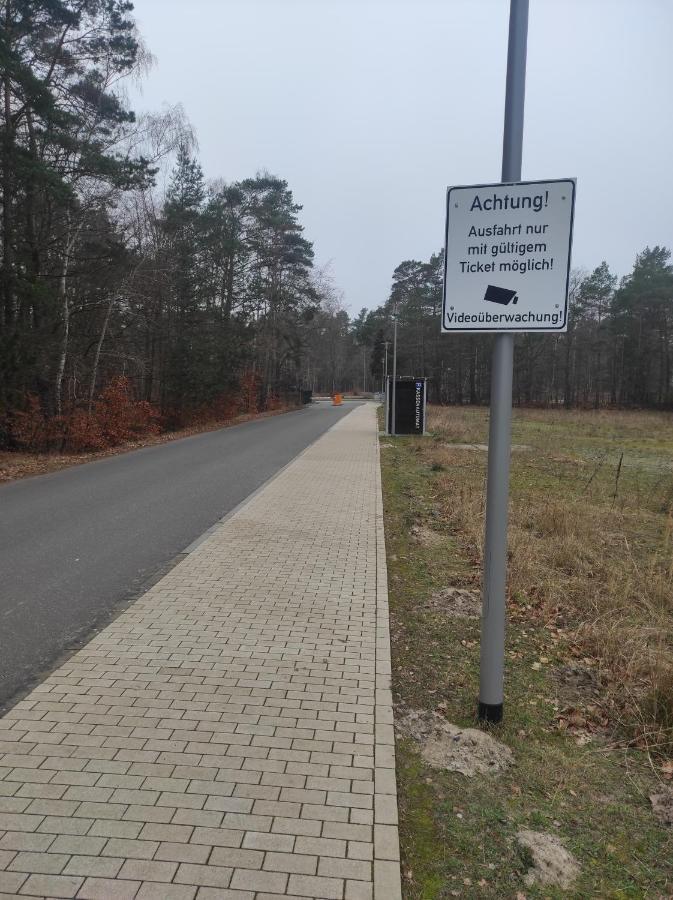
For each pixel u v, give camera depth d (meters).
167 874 2.27
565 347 64.06
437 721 3.44
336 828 2.52
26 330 17.81
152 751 3.04
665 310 56.34
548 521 8.20
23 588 5.66
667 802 2.84
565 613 5.26
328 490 10.84
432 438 21.89
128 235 24.06
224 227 34.84
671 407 56.41
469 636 4.67
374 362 75.50
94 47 19.48
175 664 4.02
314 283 44.84
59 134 18.09
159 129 22.56
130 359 25.41
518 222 3.09
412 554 6.87
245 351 35.97
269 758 2.99
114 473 13.12
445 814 2.69
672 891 2.32
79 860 2.33
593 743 3.33
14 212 18.27
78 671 3.92
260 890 2.21
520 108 3.14
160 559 6.59
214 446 18.88
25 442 18.42
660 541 7.80
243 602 5.20
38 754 3.01
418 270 68.88
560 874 2.38
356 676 3.88
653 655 4.15
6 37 16.53
